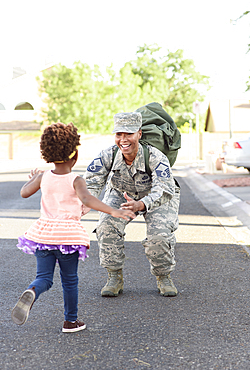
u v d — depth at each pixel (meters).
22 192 3.28
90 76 40.59
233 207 9.84
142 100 42.22
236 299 4.08
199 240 6.84
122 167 4.08
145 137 4.21
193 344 3.09
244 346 3.06
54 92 40.34
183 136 40.31
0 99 41.50
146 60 58.00
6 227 7.95
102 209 3.07
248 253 5.91
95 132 40.47
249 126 36.81
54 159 3.16
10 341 3.15
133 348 3.03
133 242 6.70
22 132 41.47
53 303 3.99
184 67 57.97
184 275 4.92
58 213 3.17
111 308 3.85
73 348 3.04
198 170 21.47
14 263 5.44
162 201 3.89
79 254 3.19
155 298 4.13
